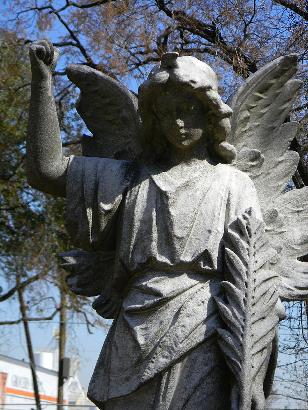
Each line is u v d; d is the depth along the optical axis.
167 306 2.84
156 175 3.07
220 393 2.80
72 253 3.34
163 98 2.99
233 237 2.88
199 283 2.88
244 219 2.91
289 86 3.41
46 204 12.51
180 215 2.94
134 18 8.38
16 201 12.43
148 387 2.80
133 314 2.88
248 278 2.82
